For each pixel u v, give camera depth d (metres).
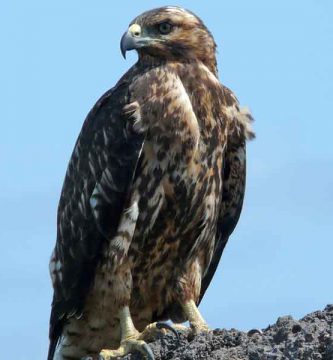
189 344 11.65
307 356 10.13
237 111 14.40
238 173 14.74
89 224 14.16
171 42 14.37
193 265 14.40
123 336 13.30
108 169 13.95
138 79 14.06
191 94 14.00
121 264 13.90
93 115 14.47
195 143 13.69
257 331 11.44
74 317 14.48
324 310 11.26
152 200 13.82
